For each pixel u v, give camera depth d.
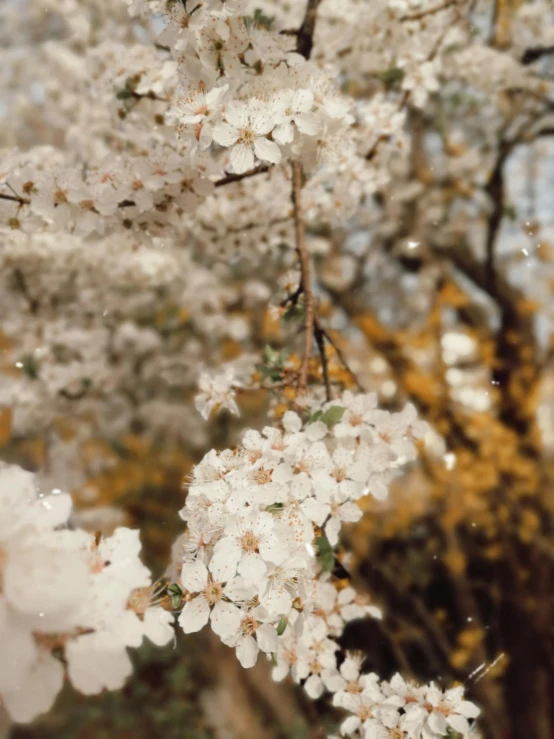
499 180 4.27
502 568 4.47
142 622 0.98
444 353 4.90
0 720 0.96
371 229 4.73
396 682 1.34
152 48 2.04
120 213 1.64
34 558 0.88
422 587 4.54
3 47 4.27
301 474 1.20
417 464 4.61
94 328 4.09
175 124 1.79
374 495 1.45
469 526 4.62
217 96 1.29
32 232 1.61
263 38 1.36
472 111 4.17
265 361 1.78
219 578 1.06
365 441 1.46
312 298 1.67
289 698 4.52
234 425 5.16
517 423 4.55
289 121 1.28
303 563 1.10
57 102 3.61
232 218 2.48
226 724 4.28
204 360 4.93
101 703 4.01
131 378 4.73
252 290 4.57
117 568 0.97
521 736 4.14
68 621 0.88
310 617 1.36
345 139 1.49
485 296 5.02
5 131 4.33
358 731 1.41
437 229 4.81
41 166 2.07
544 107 3.89
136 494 5.33
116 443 5.29
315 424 1.37
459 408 4.70
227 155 1.60
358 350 5.18
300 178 1.82
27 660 0.84
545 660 4.27
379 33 2.33
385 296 5.46
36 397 3.46
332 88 1.38
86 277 3.43
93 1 3.22
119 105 1.95
